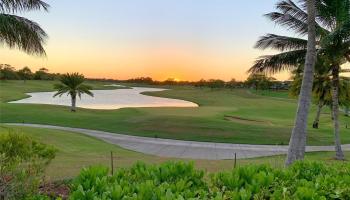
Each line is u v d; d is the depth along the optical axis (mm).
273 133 42250
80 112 65875
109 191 3459
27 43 19281
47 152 9547
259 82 164250
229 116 62438
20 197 4230
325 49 20891
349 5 20281
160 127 44312
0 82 165125
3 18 17984
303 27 21750
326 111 84125
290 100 112312
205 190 3990
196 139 38938
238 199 3502
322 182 4238
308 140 41250
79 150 24797
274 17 22016
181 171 4246
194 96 140625
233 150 32781
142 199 3299
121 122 49188
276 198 3615
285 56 21219
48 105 74750
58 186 7875
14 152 8750
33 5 19172
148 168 4332
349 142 41594
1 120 53438
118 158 19969
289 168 5078
